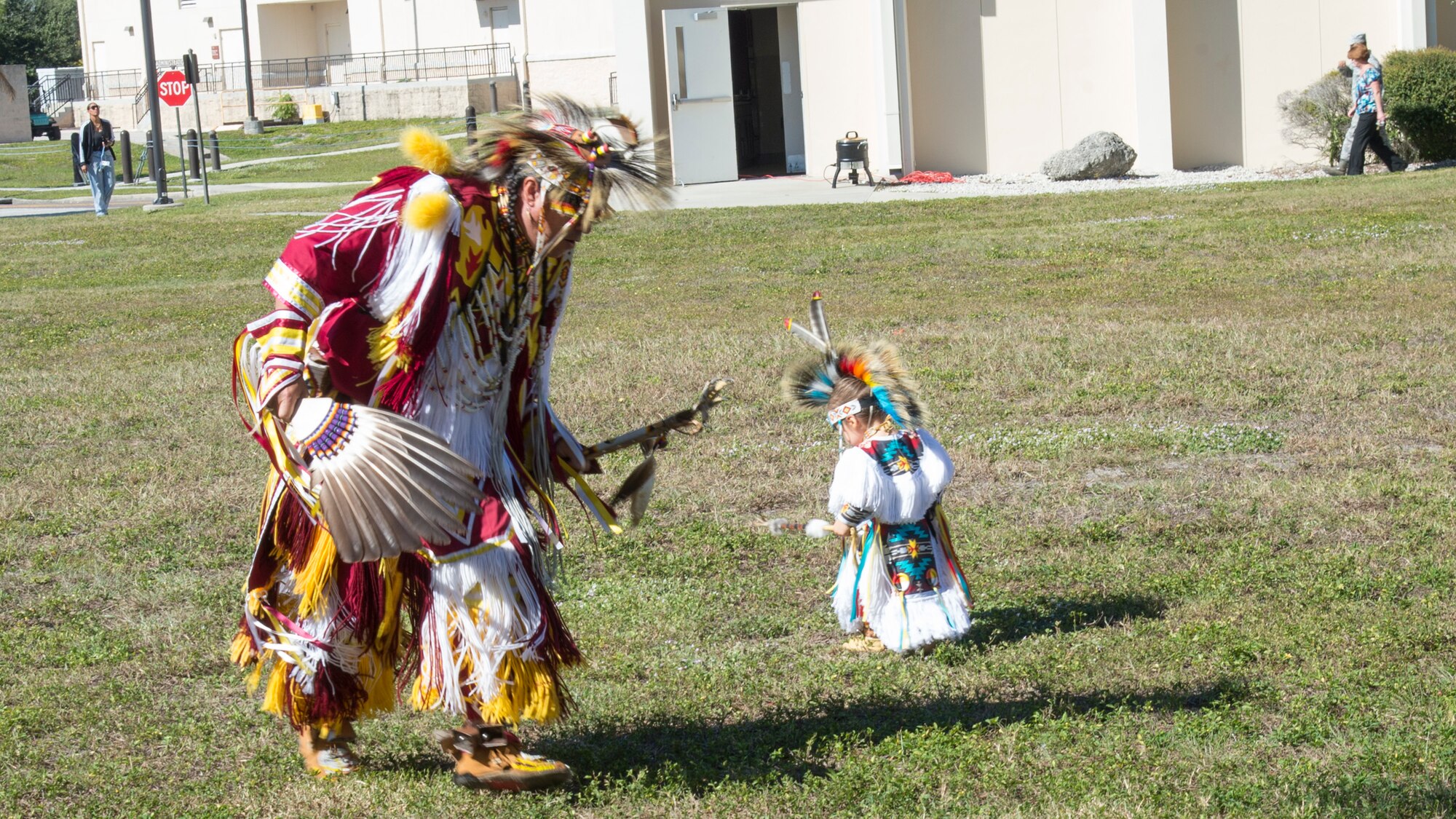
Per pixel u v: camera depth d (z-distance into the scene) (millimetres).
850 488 7547
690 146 39031
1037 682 7145
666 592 8805
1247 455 11570
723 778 6152
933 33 37406
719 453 12102
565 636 6016
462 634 5672
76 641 8141
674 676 7375
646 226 29547
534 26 56812
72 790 6258
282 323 5465
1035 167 37719
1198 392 13477
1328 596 8188
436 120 74750
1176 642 7555
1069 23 37000
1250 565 8844
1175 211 27500
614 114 6051
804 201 34000
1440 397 12961
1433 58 33938
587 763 6312
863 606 7785
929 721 6715
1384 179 30328
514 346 5887
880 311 18953
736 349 16328
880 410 7711
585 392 14328
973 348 15797
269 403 5438
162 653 7930
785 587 8930
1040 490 10789
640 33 38188
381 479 5340
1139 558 9125
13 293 24312
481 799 5945
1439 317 16312
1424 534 9258
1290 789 5723
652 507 10664
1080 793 5812
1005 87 37469
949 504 10555
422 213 5426
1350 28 36500
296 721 6117
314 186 44750
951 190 34594
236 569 9562
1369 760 5945
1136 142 37094
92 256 29188
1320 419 12547
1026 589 8695
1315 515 9844
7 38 115875
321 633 5945
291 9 88125
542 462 6289
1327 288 18844
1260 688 6859
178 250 29578
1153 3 36156
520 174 5770
